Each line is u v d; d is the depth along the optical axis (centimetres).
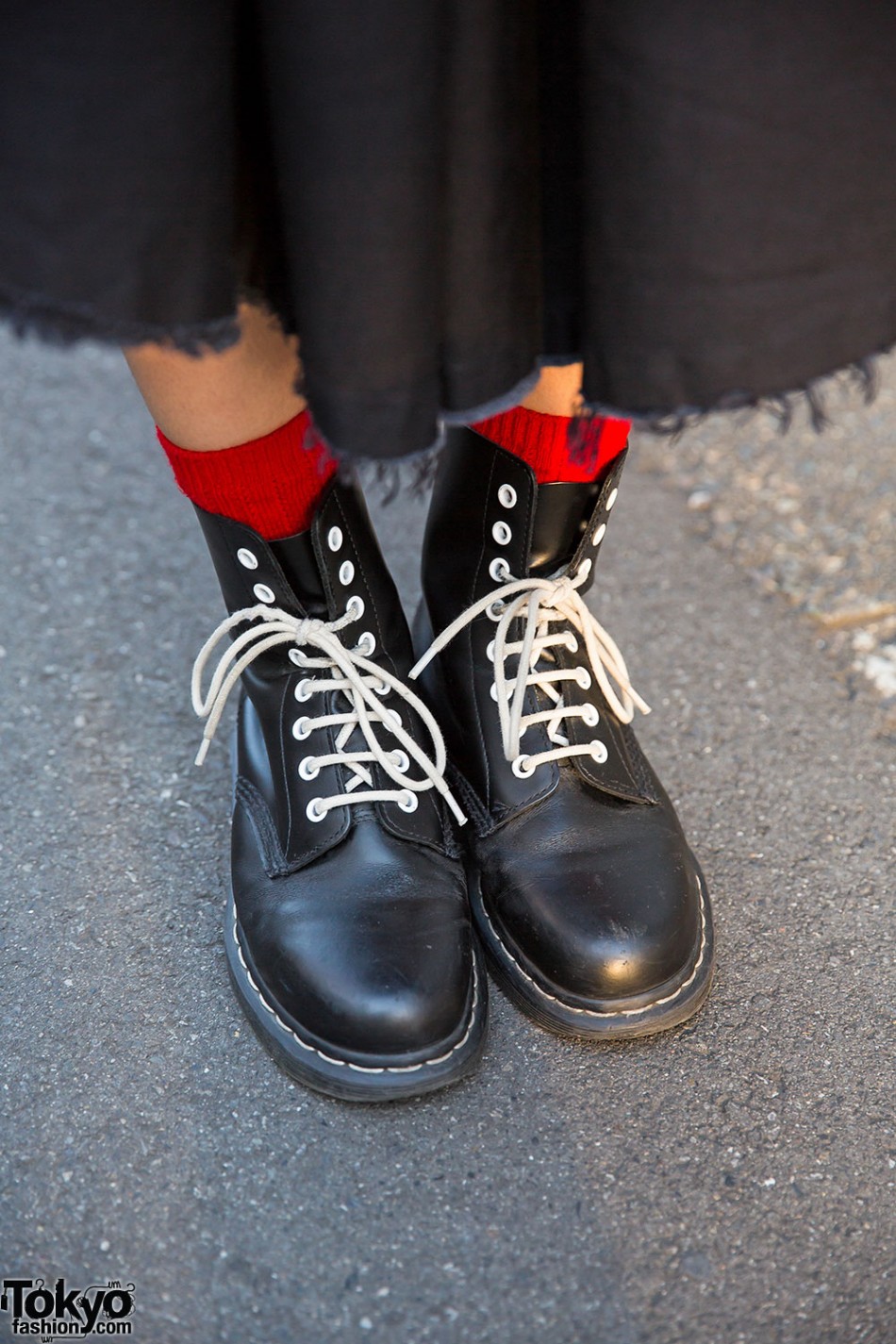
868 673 125
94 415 163
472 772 94
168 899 98
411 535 140
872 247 62
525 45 58
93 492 147
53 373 172
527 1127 81
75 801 107
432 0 53
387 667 92
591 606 132
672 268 59
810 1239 75
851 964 94
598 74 56
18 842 102
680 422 65
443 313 62
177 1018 89
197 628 127
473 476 88
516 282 64
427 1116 82
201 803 107
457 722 95
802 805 108
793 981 93
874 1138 82
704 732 116
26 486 148
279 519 82
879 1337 71
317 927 82
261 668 92
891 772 113
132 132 54
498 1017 89
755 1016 90
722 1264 74
